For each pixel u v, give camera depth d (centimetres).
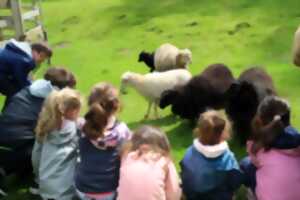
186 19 1113
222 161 376
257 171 379
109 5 1339
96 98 404
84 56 955
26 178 508
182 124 625
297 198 356
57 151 430
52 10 1370
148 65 813
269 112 385
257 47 902
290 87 709
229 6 1163
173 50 782
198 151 383
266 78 552
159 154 354
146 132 365
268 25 1009
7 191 487
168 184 351
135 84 634
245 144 548
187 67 775
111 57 934
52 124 428
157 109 682
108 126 396
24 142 473
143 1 1323
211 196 384
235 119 546
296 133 368
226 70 593
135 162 349
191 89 587
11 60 561
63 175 428
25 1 1507
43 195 436
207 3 1210
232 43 936
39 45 571
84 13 1296
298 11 1070
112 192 396
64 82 499
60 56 968
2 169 484
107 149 393
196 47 938
